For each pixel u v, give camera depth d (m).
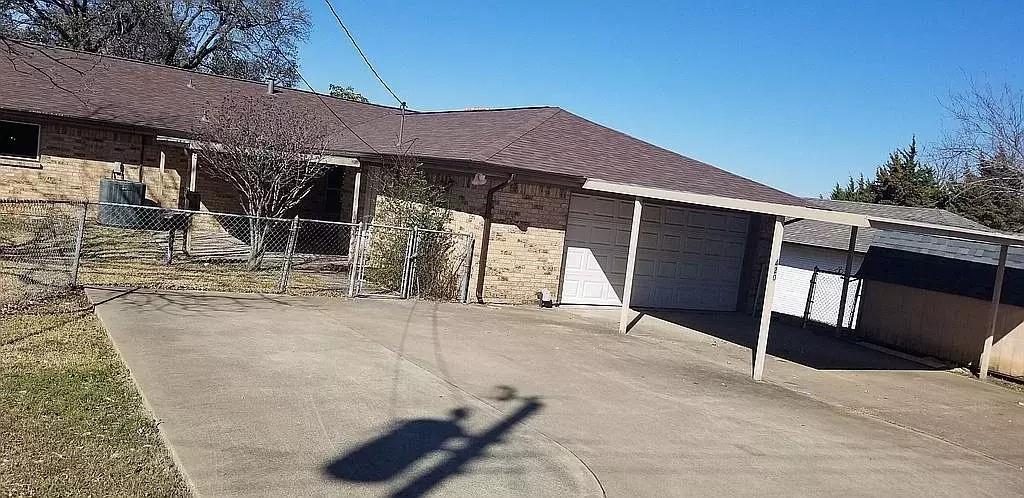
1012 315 12.70
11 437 5.05
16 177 18.02
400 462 5.29
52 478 4.52
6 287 9.77
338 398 6.56
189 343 7.91
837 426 7.76
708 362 10.57
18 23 28.58
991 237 10.31
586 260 14.89
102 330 8.18
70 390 6.09
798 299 21.86
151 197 19.05
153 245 15.41
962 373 12.77
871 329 15.21
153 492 4.47
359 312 10.93
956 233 10.30
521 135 15.31
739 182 17.81
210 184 19.25
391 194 14.66
